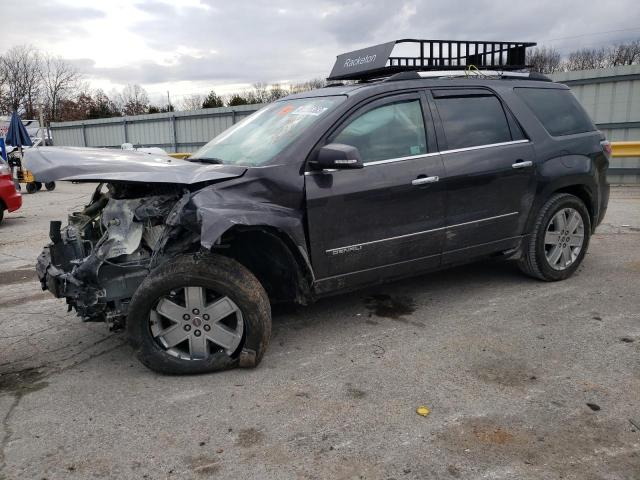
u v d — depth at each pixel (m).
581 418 2.83
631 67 12.21
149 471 2.52
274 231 3.43
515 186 4.54
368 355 3.66
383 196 3.83
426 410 2.95
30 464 2.59
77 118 59.50
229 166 3.60
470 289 4.94
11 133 15.97
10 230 9.28
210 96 43.50
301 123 3.85
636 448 2.57
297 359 3.64
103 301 3.45
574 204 4.95
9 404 3.16
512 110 4.64
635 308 4.36
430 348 3.74
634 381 3.20
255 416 2.95
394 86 4.08
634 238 6.81
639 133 12.43
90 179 3.17
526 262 4.92
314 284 3.72
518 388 3.15
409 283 5.17
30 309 4.89
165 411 3.03
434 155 4.11
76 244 3.79
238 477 2.46
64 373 3.55
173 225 3.18
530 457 2.53
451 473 2.43
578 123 5.12
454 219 4.24
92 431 2.85
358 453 2.60
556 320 4.16
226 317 3.45
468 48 5.12
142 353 3.37
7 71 57.34
